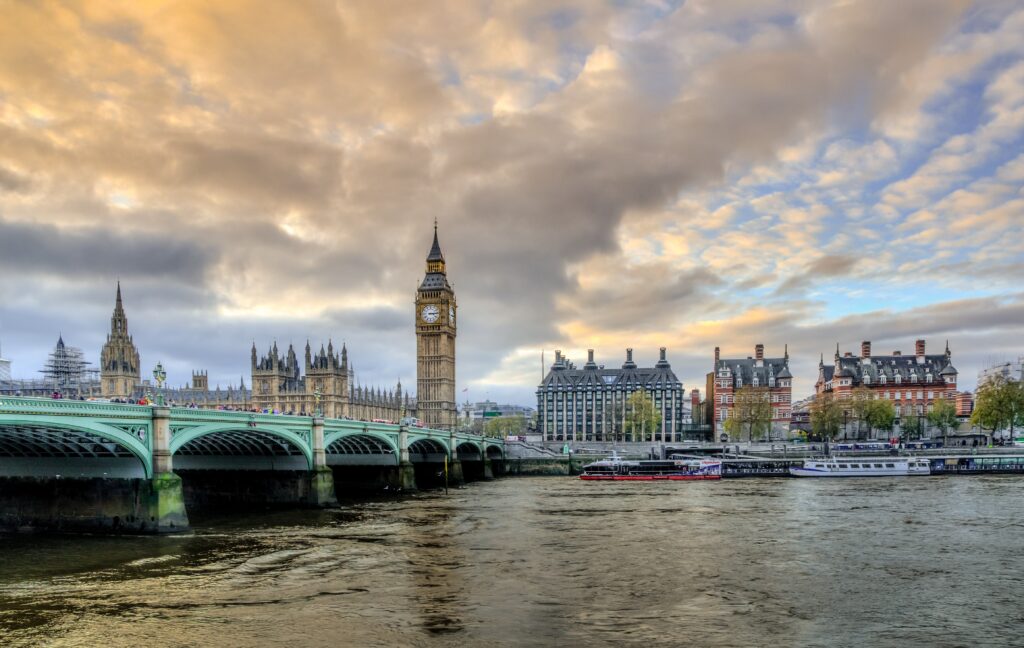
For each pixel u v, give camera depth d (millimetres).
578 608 38500
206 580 44781
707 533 63406
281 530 66125
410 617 36719
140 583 43844
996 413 161750
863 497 93312
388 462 114062
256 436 77562
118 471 61062
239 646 32250
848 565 49469
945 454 153375
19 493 63219
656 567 48938
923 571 47594
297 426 82250
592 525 69188
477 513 79812
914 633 34406
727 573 47094
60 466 62188
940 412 189250
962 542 58188
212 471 87812
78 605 38750
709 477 135250
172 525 60625
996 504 84000
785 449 167875
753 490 107000
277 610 37938
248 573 46844
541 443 191250
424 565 49656
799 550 55000
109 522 61031
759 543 58156
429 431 124312
